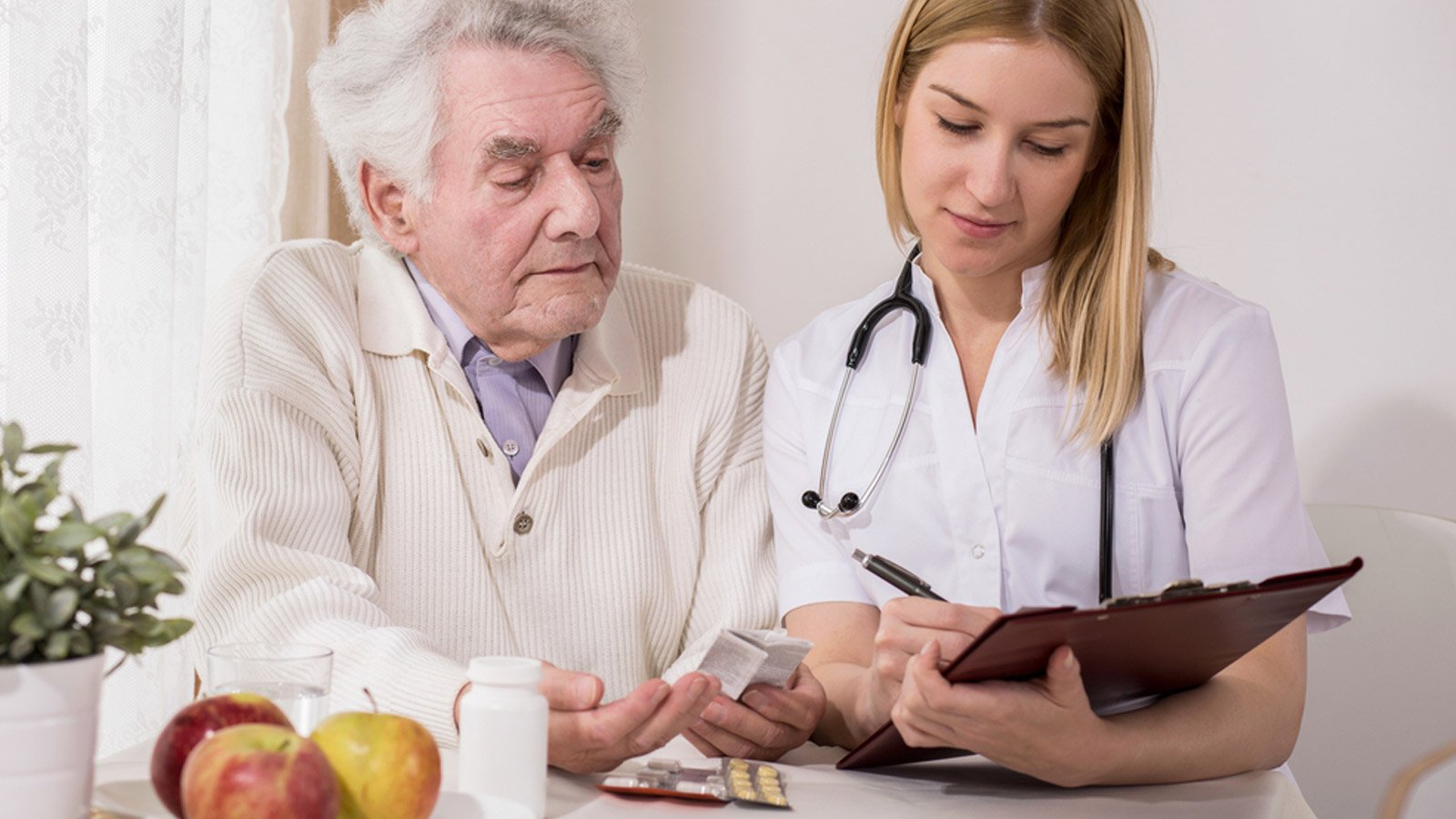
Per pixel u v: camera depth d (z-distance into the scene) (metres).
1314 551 1.29
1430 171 2.15
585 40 1.34
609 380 1.46
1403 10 2.15
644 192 2.61
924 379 1.44
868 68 2.47
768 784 1.02
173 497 1.78
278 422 1.31
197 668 1.30
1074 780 1.03
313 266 1.44
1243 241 2.25
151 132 1.72
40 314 1.54
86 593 0.73
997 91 1.21
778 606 1.51
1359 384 2.20
